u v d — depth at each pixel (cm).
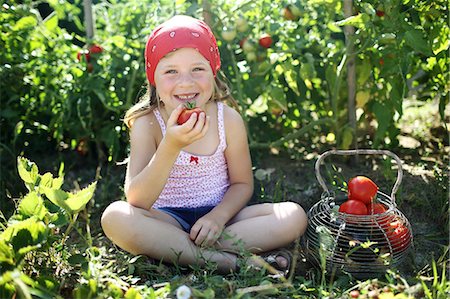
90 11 333
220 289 206
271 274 222
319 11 329
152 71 239
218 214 237
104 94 324
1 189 302
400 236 223
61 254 224
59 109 332
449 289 201
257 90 326
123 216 224
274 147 353
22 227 203
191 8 316
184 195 250
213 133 250
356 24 283
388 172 294
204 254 225
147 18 327
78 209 216
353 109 321
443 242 254
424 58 319
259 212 239
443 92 318
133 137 246
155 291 204
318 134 360
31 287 198
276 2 312
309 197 293
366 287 205
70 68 324
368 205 232
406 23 279
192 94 234
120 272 224
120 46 324
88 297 190
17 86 330
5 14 320
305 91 334
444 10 288
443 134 360
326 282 224
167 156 221
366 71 312
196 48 231
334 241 219
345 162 328
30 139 355
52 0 346
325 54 328
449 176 270
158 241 225
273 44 331
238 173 257
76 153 356
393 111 324
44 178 232
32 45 327
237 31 316
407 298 192
